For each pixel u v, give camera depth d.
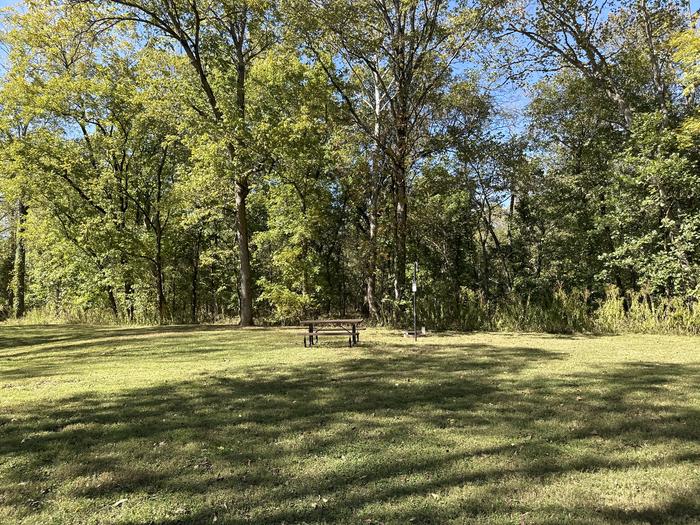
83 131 24.12
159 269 25.89
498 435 4.63
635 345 12.09
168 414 5.59
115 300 27.31
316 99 19.00
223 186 19.14
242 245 19.98
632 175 17.47
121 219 24.92
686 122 15.44
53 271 26.23
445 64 18.31
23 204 28.44
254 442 4.53
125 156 25.30
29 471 3.91
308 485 3.53
